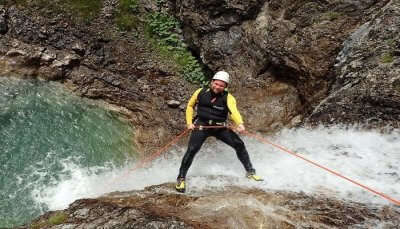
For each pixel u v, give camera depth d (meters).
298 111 8.68
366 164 5.45
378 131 5.95
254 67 9.92
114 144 8.84
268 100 9.37
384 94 6.10
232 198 4.95
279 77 9.58
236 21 10.22
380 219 4.26
